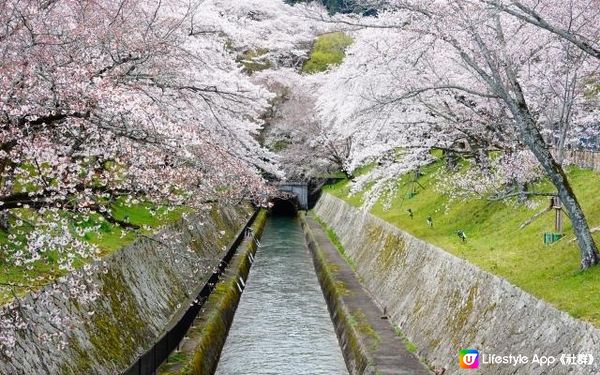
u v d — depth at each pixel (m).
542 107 12.91
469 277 10.95
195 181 9.72
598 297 7.77
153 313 12.71
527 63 12.21
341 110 15.86
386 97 12.30
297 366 13.75
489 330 9.34
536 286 8.95
